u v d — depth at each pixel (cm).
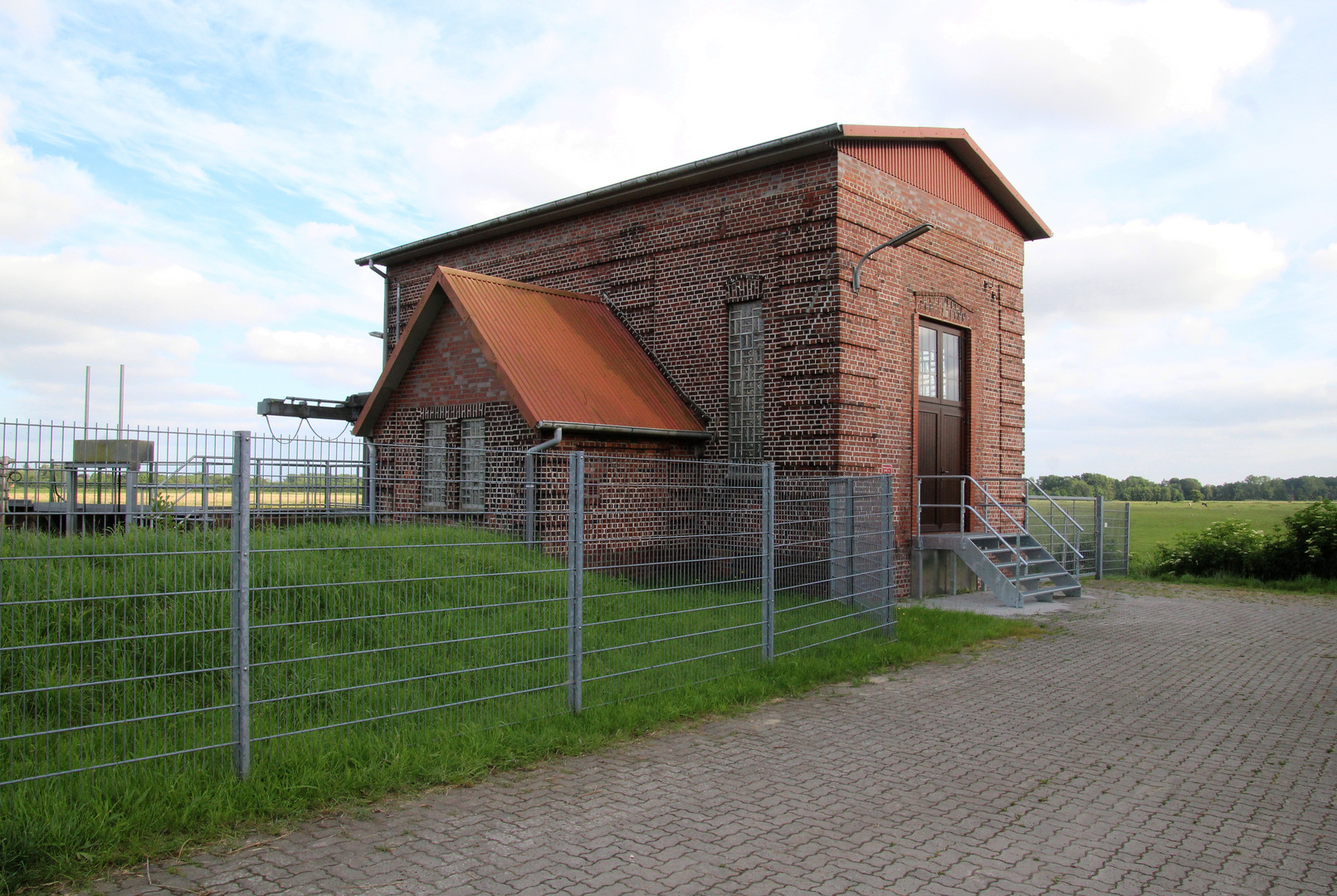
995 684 827
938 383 1546
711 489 764
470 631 588
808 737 635
